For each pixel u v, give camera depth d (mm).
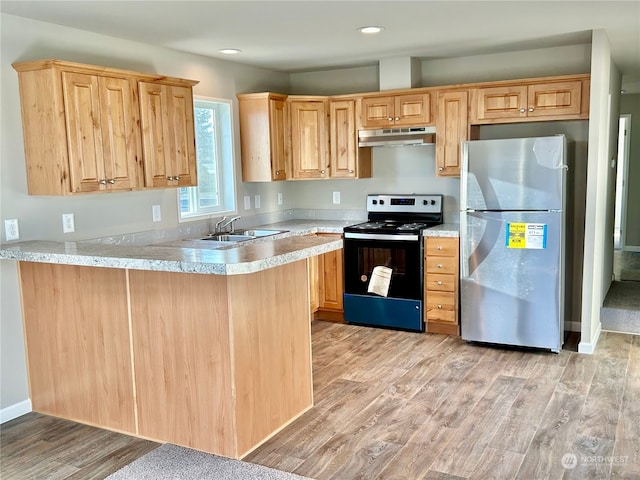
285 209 5965
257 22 3674
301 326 3371
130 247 3229
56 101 3260
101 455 2988
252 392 2969
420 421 3291
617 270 7082
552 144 4148
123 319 3100
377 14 3559
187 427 3008
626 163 8391
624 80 6953
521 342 4434
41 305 3375
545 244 4262
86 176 3430
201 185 4973
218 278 2777
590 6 3443
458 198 5289
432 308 4887
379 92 5141
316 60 5156
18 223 3426
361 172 5410
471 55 5082
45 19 3477
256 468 2822
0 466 2893
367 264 5109
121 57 4082
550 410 3385
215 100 4969
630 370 4012
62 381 3389
